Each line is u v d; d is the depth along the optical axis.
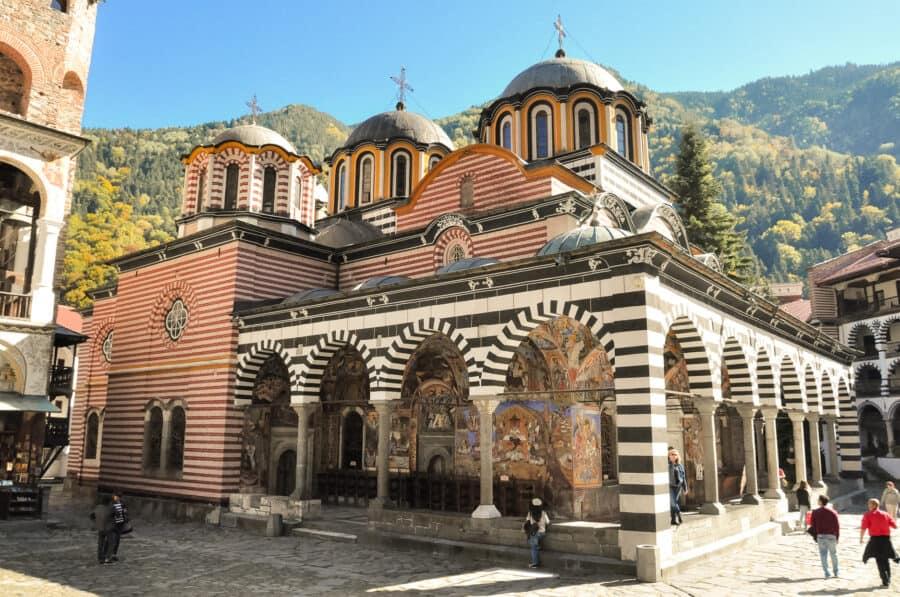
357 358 26.59
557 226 22.75
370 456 26.06
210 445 24.78
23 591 13.88
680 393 16.75
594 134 30.06
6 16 22.98
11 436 22.70
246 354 24.75
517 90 31.69
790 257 137.38
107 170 123.25
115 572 15.83
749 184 176.88
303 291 27.48
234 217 29.28
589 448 20.75
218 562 16.92
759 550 17.61
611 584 13.59
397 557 17.12
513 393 17.45
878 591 13.27
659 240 14.94
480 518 17.03
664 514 14.48
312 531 20.38
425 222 28.14
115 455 28.73
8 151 22.44
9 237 23.59
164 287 28.69
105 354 35.66
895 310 47.34
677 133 196.12
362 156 35.25
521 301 17.23
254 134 30.52
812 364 27.23
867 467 44.97
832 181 169.75
